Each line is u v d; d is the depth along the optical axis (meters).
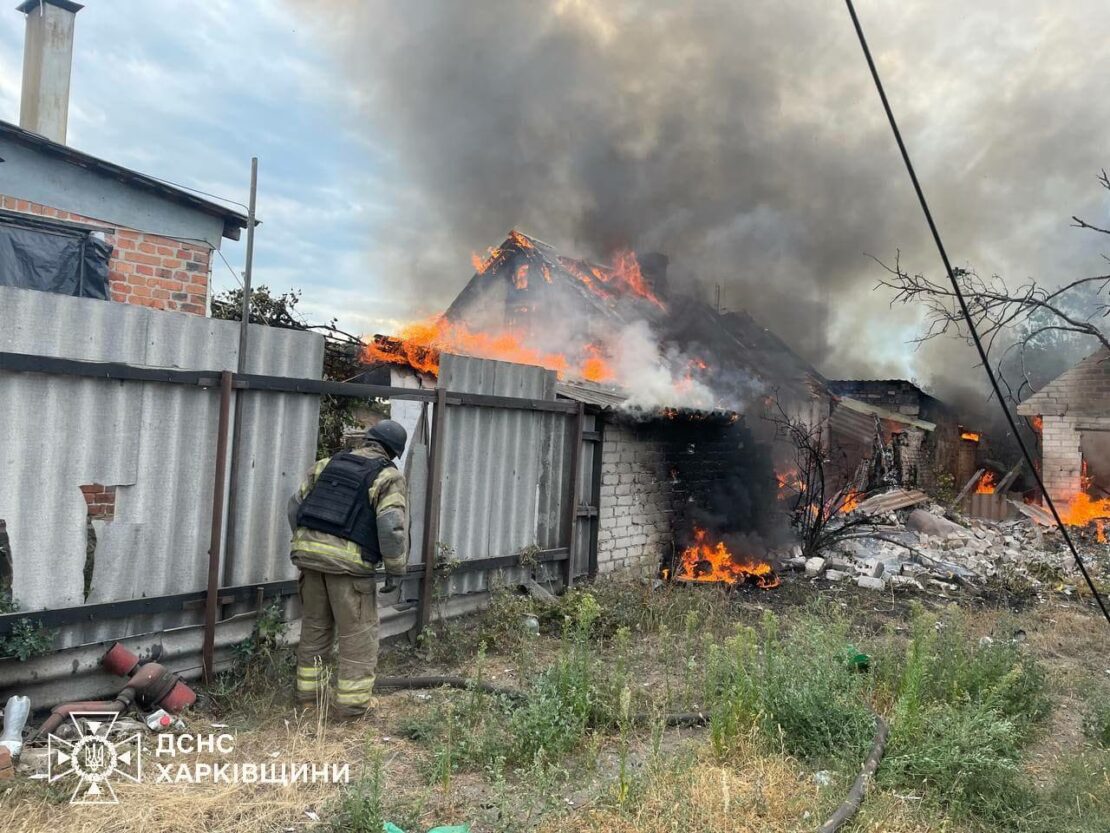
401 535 4.27
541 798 3.24
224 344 4.58
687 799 3.31
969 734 3.82
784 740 4.02
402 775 3.63
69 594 3.95
